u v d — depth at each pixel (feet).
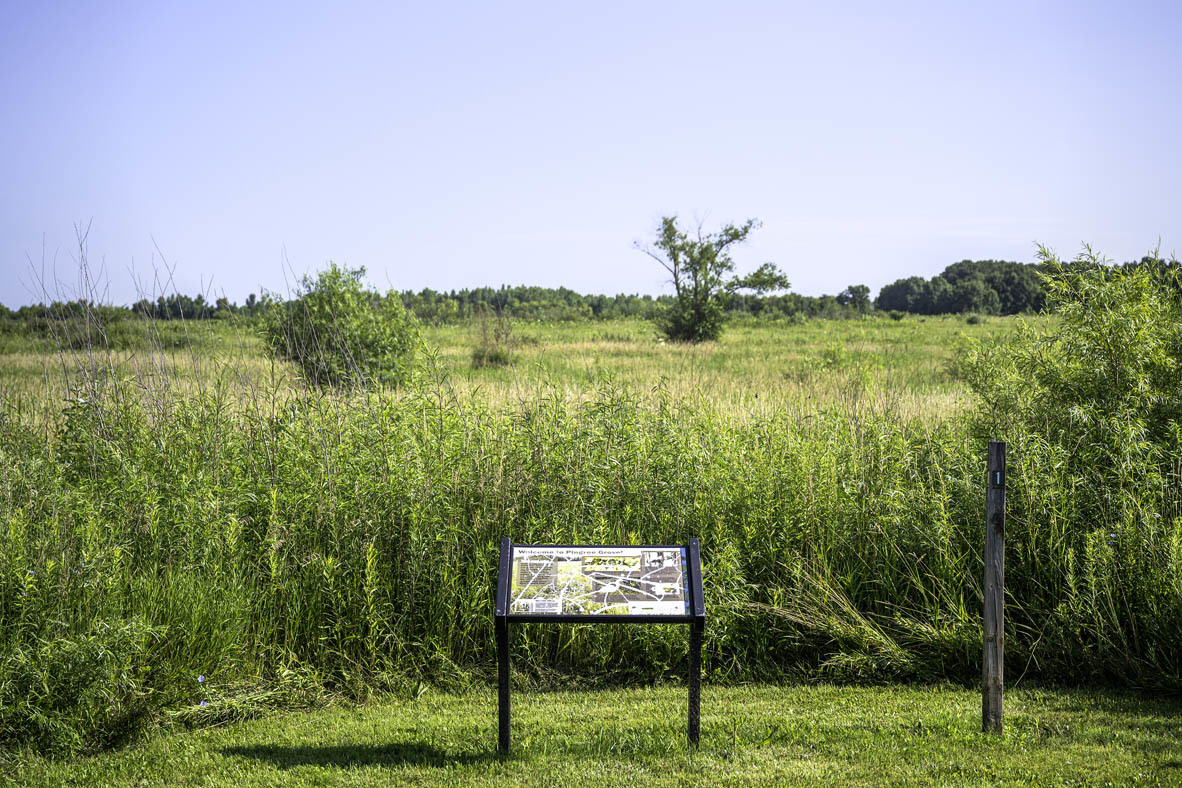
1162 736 16.46
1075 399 26.08
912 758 15.55
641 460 25.21
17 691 16.49
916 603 22.79
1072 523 22.39
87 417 26.89
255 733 17.65
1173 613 19.22
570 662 21.59
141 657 18.20
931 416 35.06
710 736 16.87
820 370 70.44
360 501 22.53
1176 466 23.18
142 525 21.90
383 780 15.03
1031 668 20.48
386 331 53.57
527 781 14.84
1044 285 28.07
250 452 26.09
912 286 407.03
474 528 23.21
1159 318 25.98
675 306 171.32
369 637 20.48
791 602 22.50
